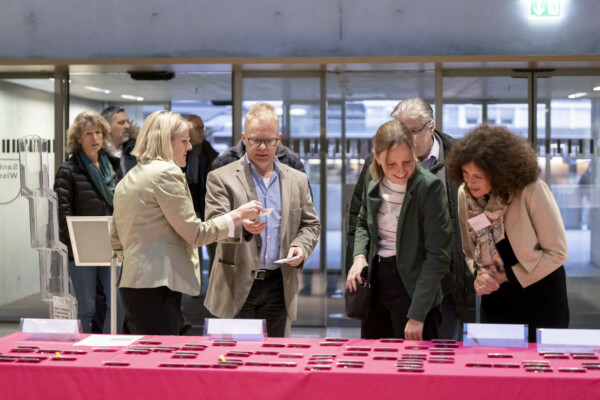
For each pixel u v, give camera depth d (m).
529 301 3.29
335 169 7.31
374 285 3.47
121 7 7.36
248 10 7.29
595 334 2.83
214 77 7.31
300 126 7.31
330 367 2.53
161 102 7.34
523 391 2.41
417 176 3.28
